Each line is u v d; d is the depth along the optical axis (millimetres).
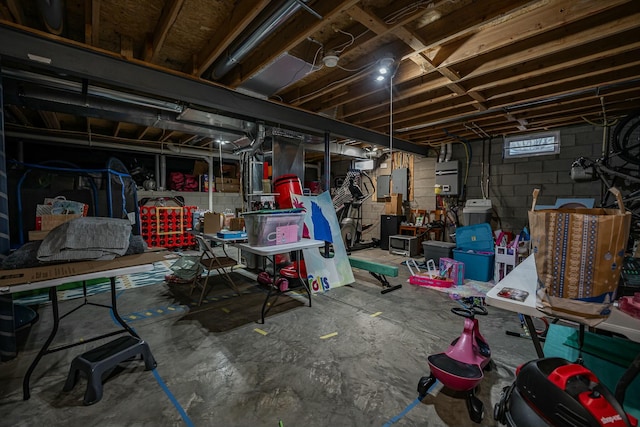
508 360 2061
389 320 2740
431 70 2875
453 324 2662
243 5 2111
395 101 3982
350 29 2531
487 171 5676
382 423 1479
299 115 4031
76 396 1668
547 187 5000
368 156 7285
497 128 5000
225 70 2842
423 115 4230
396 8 2150
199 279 4082
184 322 2682
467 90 3336
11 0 1967
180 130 4453
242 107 3416
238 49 2463
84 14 2344
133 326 2596
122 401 1627
